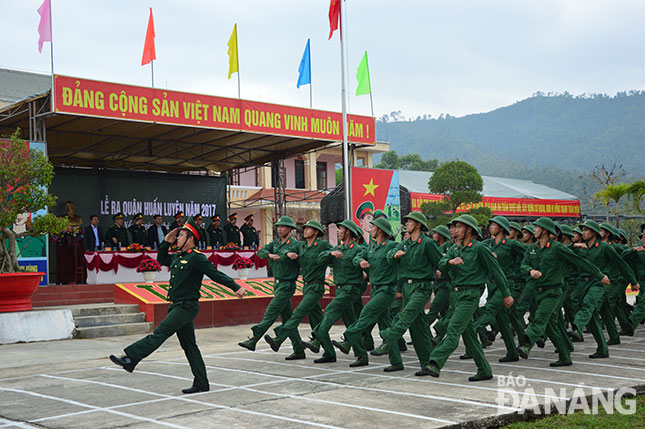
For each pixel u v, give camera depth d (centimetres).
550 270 1023
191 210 2822
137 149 2600
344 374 957
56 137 2348
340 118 2322
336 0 2316
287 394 809
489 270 872
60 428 655
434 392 811
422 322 975
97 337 1475
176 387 866
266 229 3753
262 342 1403
